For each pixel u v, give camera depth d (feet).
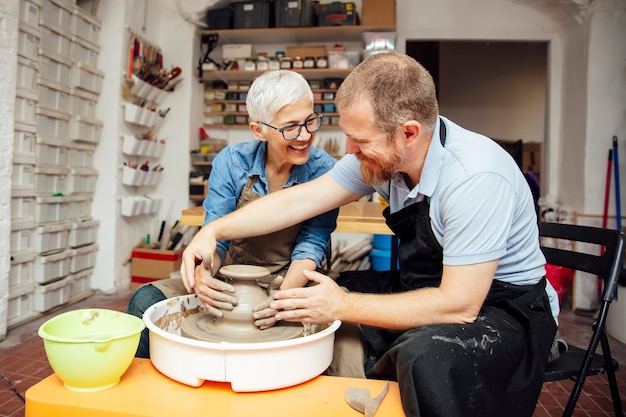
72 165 10.55
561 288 11.53
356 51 14.51
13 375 6.92
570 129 13.38
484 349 3.16
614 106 12.24
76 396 2.77
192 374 2.89
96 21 11.07
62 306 10.29
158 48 13.65
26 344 8.12
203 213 6.42
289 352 2.89
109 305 10.61
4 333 8.23
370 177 3.78
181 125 13.93
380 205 8.53
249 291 3.48
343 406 2.78
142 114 12.07
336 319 3.28
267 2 13.50
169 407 2.68
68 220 10.48
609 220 12.16
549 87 14.16
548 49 14.19
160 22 13.87
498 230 3.34
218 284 3.44
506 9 14.06
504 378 3.29
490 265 3.32
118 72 11.32
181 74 13.91
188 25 13.85
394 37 13.14
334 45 14.39
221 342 3.03
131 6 11.75
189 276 3.76
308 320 3.28
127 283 12.17
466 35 14.12
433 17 14.20
